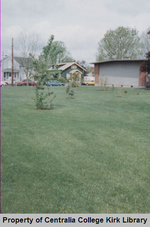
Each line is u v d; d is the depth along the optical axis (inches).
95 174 179.6
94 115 430.3
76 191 152.6
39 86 491.2
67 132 300.5
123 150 237.0
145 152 232.7
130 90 1132.5
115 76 1508.4
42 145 245.9
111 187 159.3
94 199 143.4
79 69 2160.4
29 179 168.2
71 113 444.8
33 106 534.9
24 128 315.9
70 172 181.9
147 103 619.2
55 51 481.1
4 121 357.1
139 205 138.6
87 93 944.9
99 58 2053.4
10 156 211.9
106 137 283.1
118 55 2000.5
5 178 168.7
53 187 157.2
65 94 888.3
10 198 142.0
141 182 168.4
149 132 312.5
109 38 2001.7
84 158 212.4
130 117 421.1
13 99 685.3
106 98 745.0
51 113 440.5
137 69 1371.8
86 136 284.7
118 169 190.4
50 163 198.8
